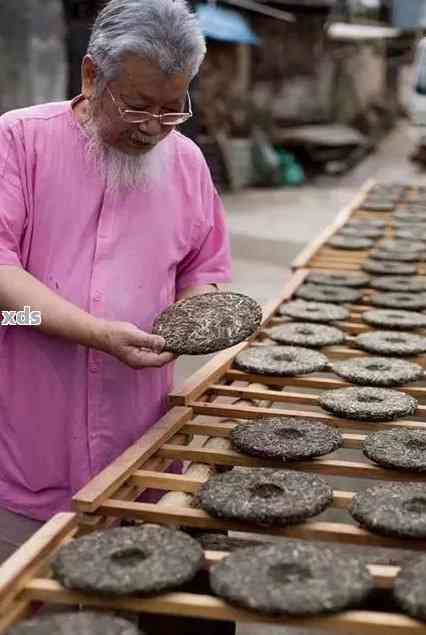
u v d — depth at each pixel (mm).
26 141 1814
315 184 13211
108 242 1874
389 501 1574
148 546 1395
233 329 1914
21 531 1968
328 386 2342
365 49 15812
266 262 7922
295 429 1938
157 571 1307
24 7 7586
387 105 17156
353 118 15852
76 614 1240
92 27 1710
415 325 2793
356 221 4871
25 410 1912
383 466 1786
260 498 1565
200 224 2061
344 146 14258
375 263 3771
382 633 1225
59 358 1875
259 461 1831
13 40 7684
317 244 4160
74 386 1886
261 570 1320
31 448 1927
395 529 1464
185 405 2107
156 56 1582
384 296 3193
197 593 1406
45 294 1755
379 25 12023
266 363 2389
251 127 13312
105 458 1934
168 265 1993
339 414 2049
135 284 1923
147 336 1760
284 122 14406
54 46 7773
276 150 13336
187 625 1604
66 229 1854
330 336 2660
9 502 1954
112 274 1887
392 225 4820
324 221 9453
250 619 1262
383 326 2809
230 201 11086
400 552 2600
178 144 1999
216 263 2156
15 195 1796
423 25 11430
